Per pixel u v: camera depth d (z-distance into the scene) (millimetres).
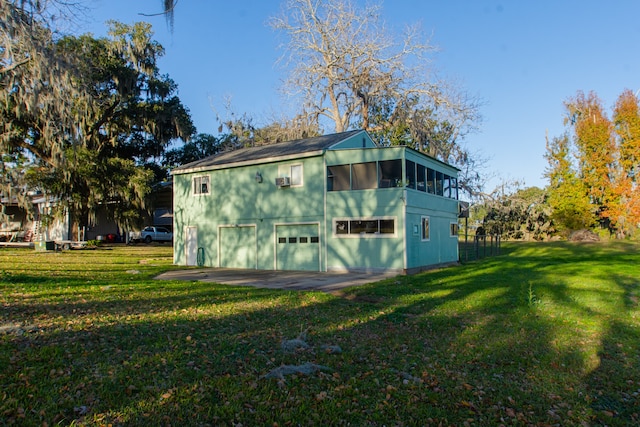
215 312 8633
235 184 20719
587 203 40500
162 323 7484
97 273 15820
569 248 31172
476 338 6891
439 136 31844
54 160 22031
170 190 36219
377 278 15391
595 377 5285
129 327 7102
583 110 40656
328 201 17969
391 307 9422
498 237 29547
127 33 29078
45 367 5074
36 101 15883
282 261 19109
